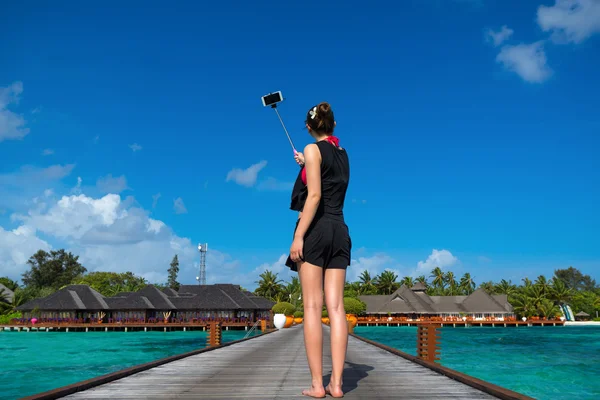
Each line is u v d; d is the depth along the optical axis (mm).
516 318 85938
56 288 100188
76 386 4473
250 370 6664
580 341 38750
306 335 3650
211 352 10703
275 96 4051
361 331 60188
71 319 58281
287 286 95312
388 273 104938
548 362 20859
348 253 3762
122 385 4977
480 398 4059
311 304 3633
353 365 7344
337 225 3619
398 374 5992
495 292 111750
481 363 20281
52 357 23625
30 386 13695
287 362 8031
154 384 5066
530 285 93438
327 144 3678
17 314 66250
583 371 17281
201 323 56688
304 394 3846
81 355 24719
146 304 58781
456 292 108250
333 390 3725
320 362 3707
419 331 8055
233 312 60688
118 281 101375
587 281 147250
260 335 20484
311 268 3598
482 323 78875
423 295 87562
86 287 61281
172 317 60531
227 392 4523
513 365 19406
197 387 4883
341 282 3703
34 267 104812
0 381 14789
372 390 4500
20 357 23656
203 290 63125
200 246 73188
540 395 12086
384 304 80875
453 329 70938
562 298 90125
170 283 114125
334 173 3629
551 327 77562
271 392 4523
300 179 3785
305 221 3508
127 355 24656
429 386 4793
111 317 59906
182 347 30656
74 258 108562
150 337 44562
